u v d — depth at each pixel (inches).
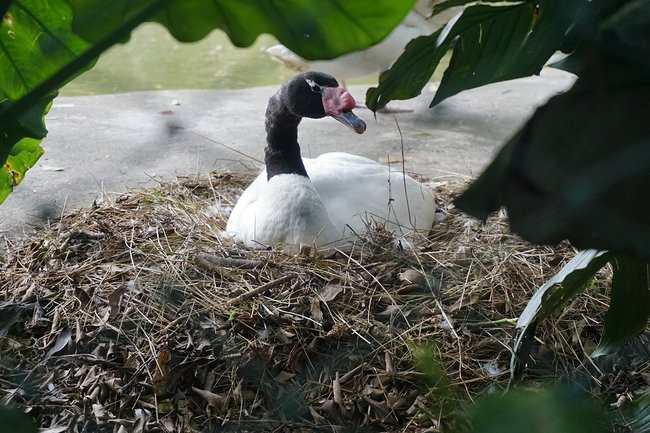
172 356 117.2
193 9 52.2
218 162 205.9
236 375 116.0
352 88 279.3
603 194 41.0
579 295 129.0
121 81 264.1
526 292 130.3
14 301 129.8
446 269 135.8
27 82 88.0
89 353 120.3
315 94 148.5
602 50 43.7
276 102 151.7
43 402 113.2
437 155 213.6
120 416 111.9
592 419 24.1
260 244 143.3
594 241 41.6
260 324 121.0
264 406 113.7
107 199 168.6
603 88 42.9
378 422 111.0
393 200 153.2
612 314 84.2
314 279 130.0
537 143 42.1
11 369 118.6
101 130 225.8
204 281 129.4
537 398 24.2
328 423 111.3
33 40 84.3
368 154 215.2
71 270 134.7
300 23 50.9
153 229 148.6
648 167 40.2
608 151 41.6
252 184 160.4
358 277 131.1
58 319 124.6
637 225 40.8
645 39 42.6
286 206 141.6
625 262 80.4
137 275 129.9
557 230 41.6
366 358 118.6
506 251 139.7
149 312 123.8
